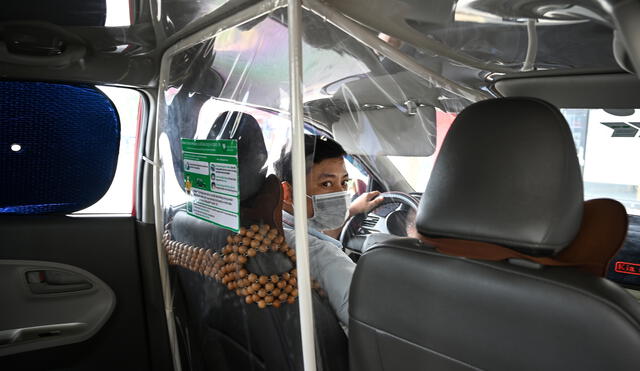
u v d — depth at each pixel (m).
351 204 1.39
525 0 0.96
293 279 1.18
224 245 1.39
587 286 0.78
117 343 1.98
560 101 1.70
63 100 1.84
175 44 1.59
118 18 1.32
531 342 0.82
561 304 0.79
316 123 1.29
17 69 1.68
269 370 1.34
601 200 0.92
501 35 1.22
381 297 1.04
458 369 0.93
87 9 1.25
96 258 1.92
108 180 1.97
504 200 0.83
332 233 1.33
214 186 1.42
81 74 1.75
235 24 1.23
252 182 1.24
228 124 1.33
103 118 1.91
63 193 1.89
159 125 1.84
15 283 1.80
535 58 1.40
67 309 1.88
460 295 0.90
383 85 1.39
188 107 1.56
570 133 0.81
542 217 0.79
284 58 1.09
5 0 1.20
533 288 0.82
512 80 1.63
